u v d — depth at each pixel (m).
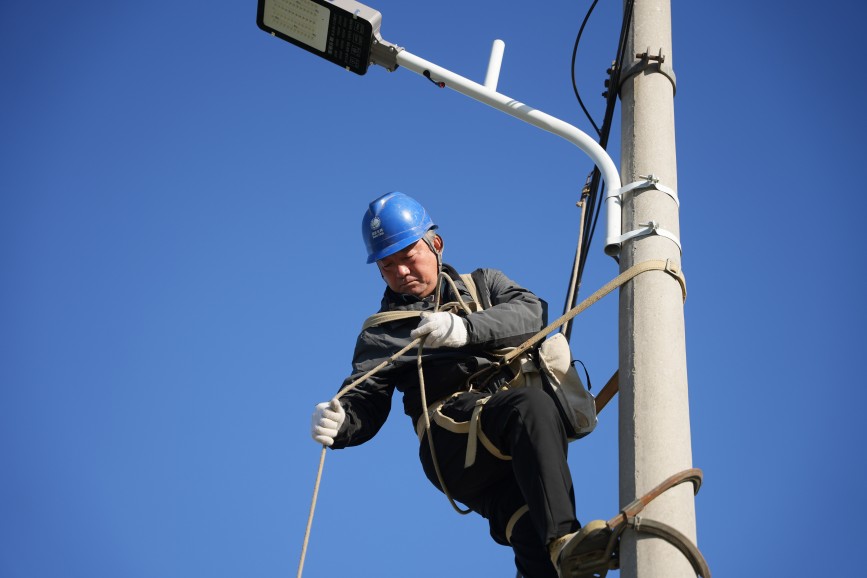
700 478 4.02
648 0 5.34
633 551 3.85
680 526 3.88
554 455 4.37
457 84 5.35
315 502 4.82
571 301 5.70
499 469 4.81
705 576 3.80
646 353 4.25
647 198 4.68
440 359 5.09
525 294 5.27
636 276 4.46
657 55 5.11
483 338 4.96
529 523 4.72
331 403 5.03
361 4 5.53
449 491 4.94
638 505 3.89
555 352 4.89
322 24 5.55
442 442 4.91
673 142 4.93
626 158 4.88
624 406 4.19
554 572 4.71
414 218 5.52
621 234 4.66
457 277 5.48
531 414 4.49
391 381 5.30
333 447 5.15
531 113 5.16
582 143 5.00
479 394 4.95
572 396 4.83
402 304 5.44
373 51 5.56
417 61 5.46
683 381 4.24
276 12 5.62
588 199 6.09
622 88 5.15
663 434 4.07
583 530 3.92
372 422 5.27
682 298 4.49
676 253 4.55
